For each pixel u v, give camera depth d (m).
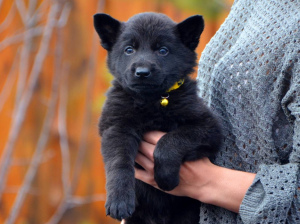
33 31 5.77
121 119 3.23
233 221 2.81
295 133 2.55
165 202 3.29
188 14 5.72
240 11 3.28
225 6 5.11
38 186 6.64
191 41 3.48
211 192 2.77
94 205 6.49
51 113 5.57
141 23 3.43
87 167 6.39
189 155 2.97
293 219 2.52
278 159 2.70
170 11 5.86
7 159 5.25
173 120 3.23
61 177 6.64
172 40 3.40
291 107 2.56
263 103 2.74
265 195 2.51
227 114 3.01
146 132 3.25
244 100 2.88
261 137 2.75
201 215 2.95
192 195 2.88
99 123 3.38
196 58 3.52
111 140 3.14
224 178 2.76
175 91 3.30
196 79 3.47
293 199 2.52
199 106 3.19
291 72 2.62
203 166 2.86
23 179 6.35
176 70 3.36
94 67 5.99
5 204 6.50
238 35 3.21
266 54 2.77
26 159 6.34
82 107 6.40
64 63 6.38
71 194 5.98
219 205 2.75
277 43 2.73
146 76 3.18
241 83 2.90
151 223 3.37
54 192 6.65
